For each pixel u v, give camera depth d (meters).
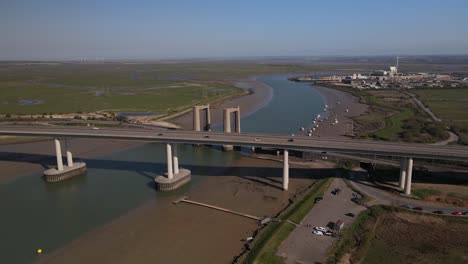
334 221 91.25
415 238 83.00
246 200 109.25
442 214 93.44
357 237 83.62
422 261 73.94
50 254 80.88
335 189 112.50
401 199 104.31
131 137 126.31
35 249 82.94
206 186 121.06
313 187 115.12
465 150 109.25
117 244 84.69
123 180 126.88
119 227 92.94
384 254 76.69
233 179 127.62
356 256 75.75
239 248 81.62
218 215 99.06
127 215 99.88
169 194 114.31
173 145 122.38
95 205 106.56
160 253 80.38
